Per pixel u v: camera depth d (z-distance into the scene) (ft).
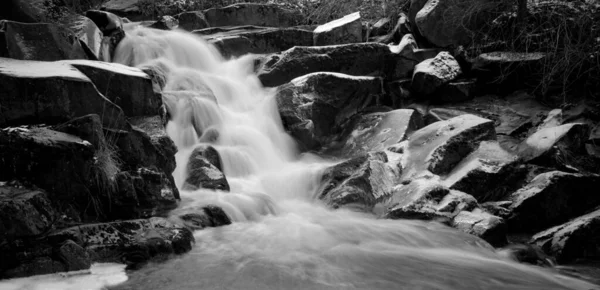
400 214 22.58
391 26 40.88
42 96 19.31
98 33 29.63
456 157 26.09
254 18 41.16
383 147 29.32
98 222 18.48
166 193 20.39
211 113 28.30
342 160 29.89
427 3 37.91
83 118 18.81
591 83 31.96
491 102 33.71
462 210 22.43
